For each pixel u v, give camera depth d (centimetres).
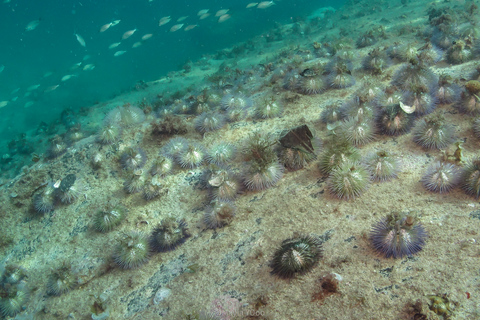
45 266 74
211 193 72
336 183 60
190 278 58
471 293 42
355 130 71
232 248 60
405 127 71
